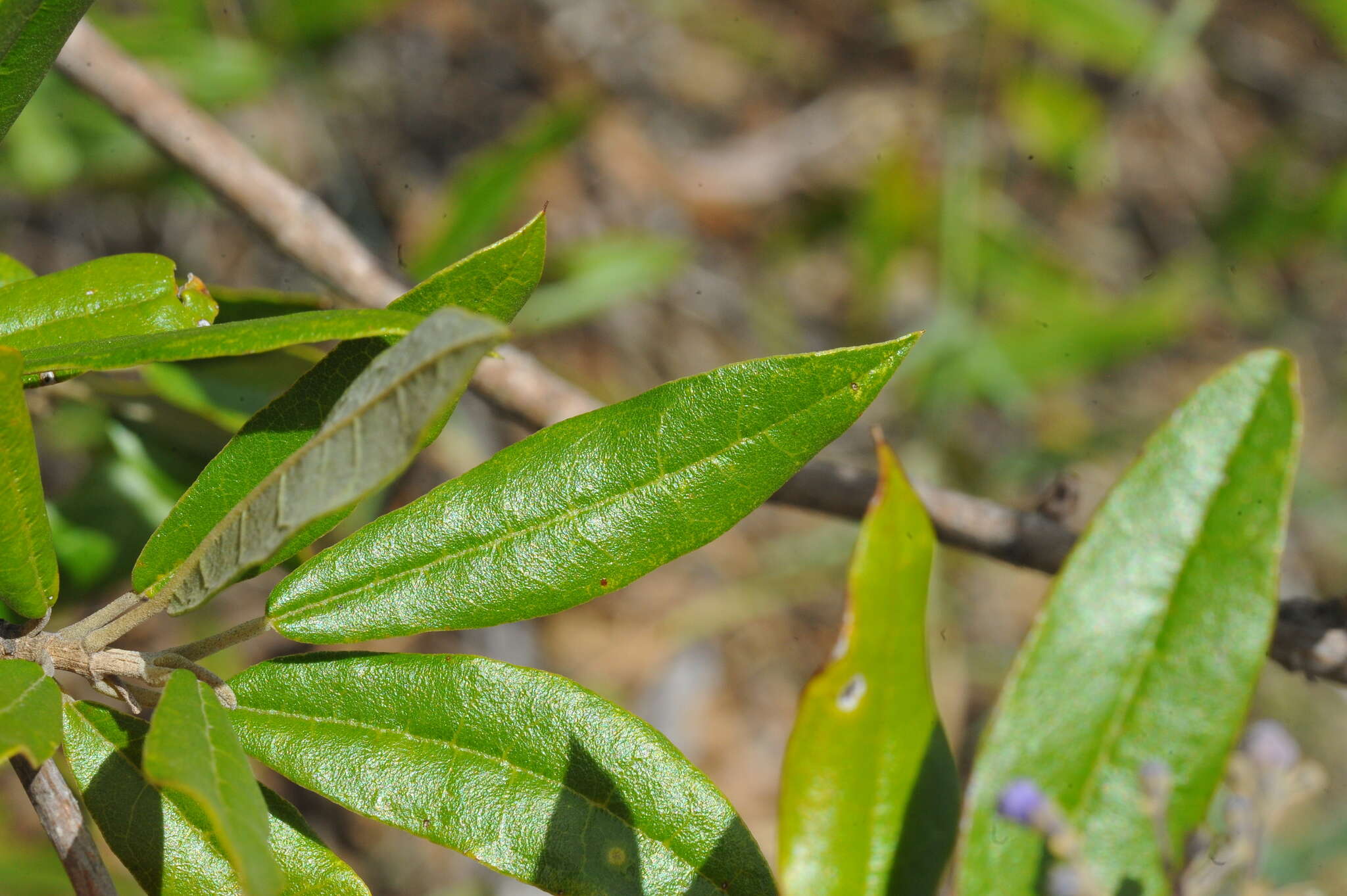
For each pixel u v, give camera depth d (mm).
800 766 421
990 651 1283
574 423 431
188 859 426
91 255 1112
